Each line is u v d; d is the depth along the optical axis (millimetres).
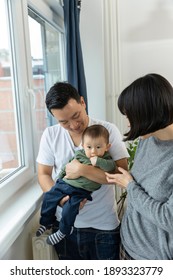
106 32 2195
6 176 1349
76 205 1153
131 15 2326
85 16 2219
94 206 1253
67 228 1155
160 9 2293
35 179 1604
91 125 1241
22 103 1455
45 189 1269
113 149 1243
